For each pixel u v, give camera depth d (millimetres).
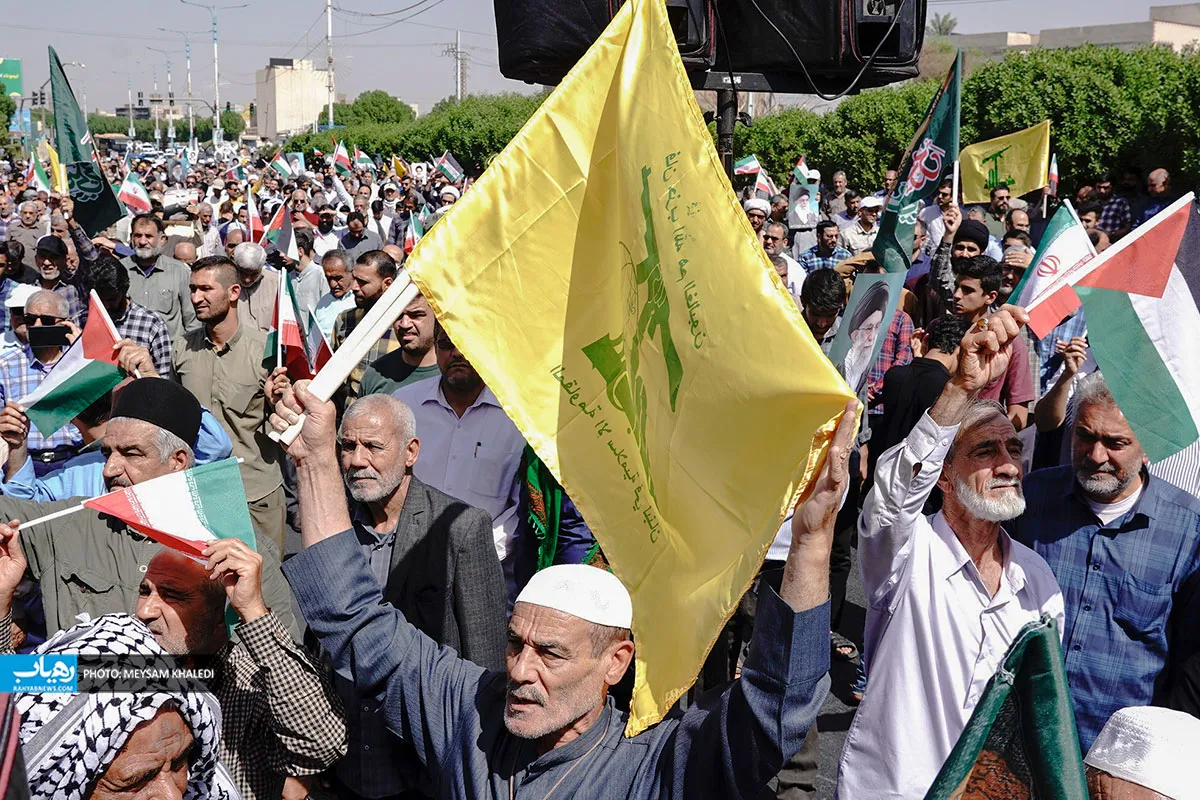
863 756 3324
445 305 2498
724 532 2193
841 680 5945
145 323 7410
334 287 9086
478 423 5066
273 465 6500
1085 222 13062
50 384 4531
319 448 2727
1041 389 6957
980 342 3016
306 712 2797
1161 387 3264
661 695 2361
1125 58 19141
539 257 2525
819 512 2188
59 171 17203
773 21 5238
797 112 26500
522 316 2531
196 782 2549
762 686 2250
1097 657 3479
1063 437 5398
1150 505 3492
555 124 2496
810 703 2236
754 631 2295
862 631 6699
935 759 3242
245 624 2748
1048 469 3709
